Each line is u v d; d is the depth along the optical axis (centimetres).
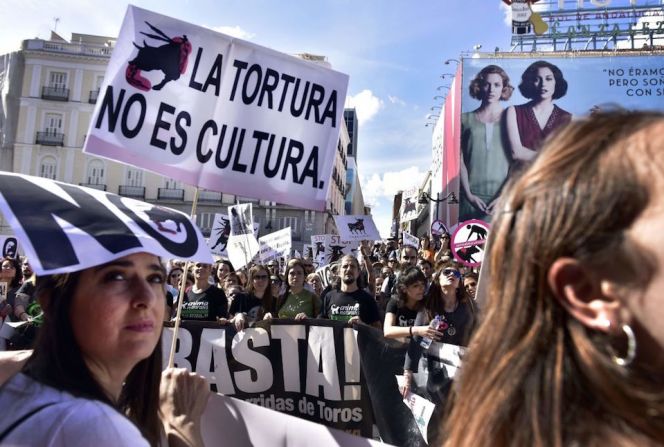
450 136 2527
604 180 68
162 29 287
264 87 305
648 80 2097
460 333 354
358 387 334
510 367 73
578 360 68
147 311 134
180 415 173
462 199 2145
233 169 295
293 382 342
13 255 959
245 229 834
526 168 81
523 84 2169
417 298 398
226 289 681
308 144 312
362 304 490
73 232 123
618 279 65
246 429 235
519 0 2452
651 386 62
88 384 117
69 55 3838
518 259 75
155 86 281
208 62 294
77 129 3856
